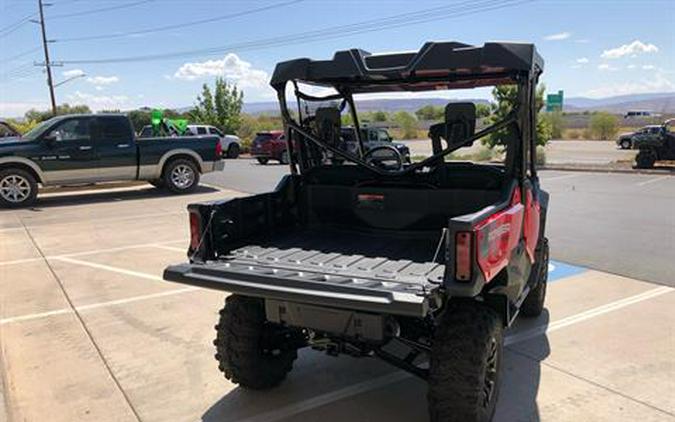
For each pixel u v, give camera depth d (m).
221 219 3.83
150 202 13.56
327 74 3.94
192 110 42.03
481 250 2.87
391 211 4.25
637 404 3.77
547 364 4.38
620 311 5.53
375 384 4.16
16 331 5.27
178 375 4.34
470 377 3.08
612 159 26.06
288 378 4.27
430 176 4.15
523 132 3.74
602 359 4.46
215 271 3.39
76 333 5.21
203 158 15.14
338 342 3.56
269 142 25.72
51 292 6.46
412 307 2.74
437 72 3.93
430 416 3.26
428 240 4.17
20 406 3.89
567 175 18.73
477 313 3.24
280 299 3.11
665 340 4.82
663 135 20.11
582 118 61.50
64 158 13.33
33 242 9.19
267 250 3.95
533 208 4.20
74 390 4.11
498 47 3.45
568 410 3.70
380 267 3.46
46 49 44.59
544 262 5.15
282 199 4.48
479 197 3.98
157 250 8.55
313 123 4.53
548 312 5.52
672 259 7.45
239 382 3.92
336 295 2.94
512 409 3.71
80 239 9.40
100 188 16.19
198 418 3.72
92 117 13.73
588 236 8.93
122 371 4.41
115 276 7.10
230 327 3.80
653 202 12.50
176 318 5.57
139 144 14.27
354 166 4.40
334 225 4.54
